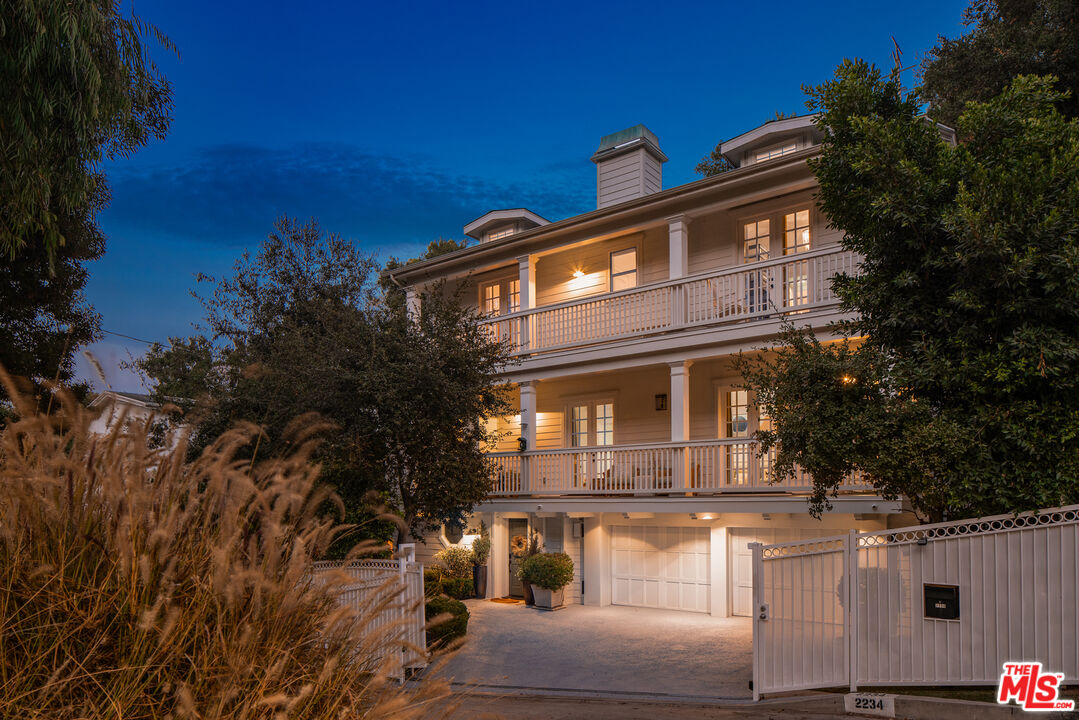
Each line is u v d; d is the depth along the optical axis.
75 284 11.84
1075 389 6.18
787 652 7.52
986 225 6.26
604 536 15.79
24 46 6.63
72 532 2.85
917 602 7.01
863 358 7.33
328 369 10.46
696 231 15.28
